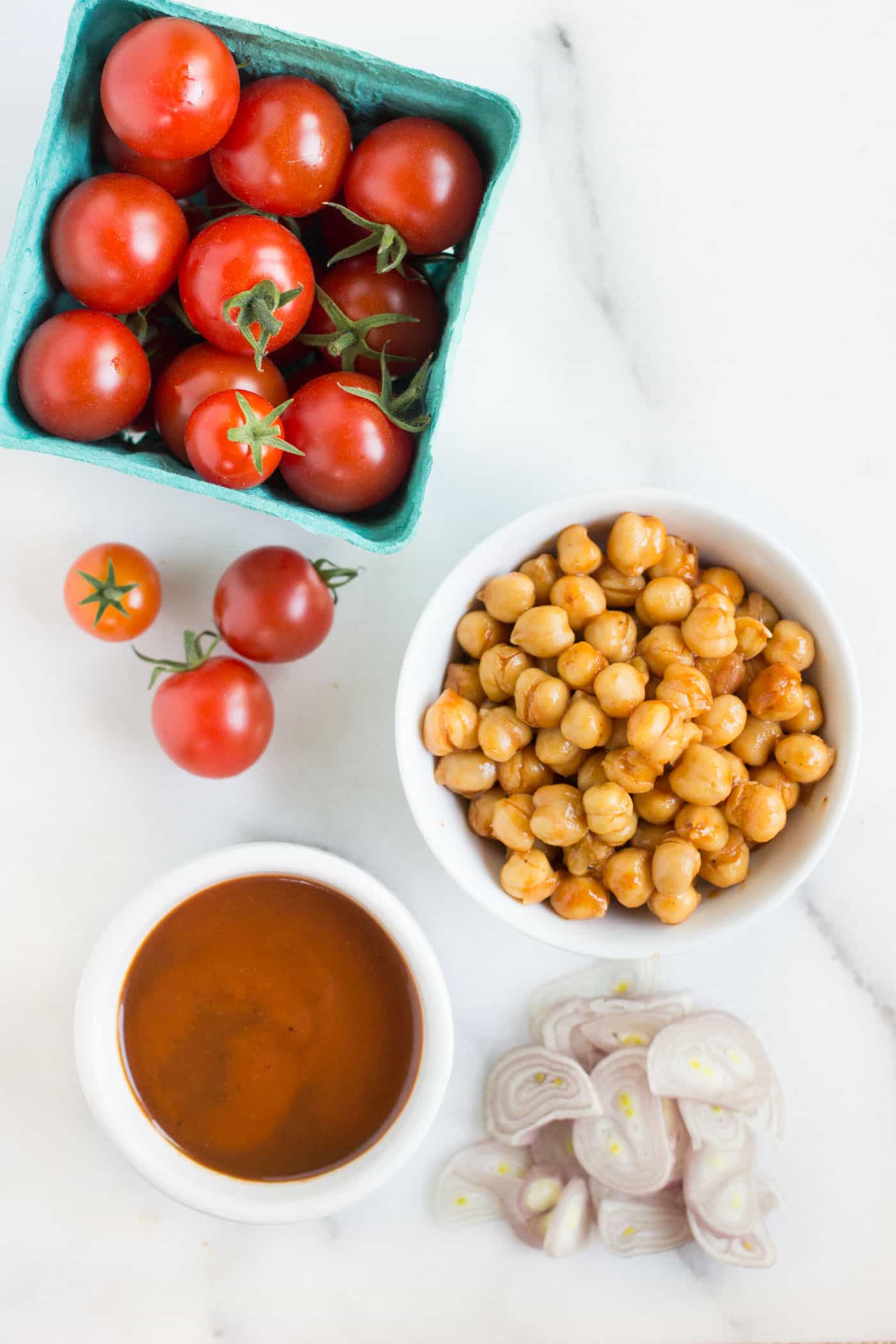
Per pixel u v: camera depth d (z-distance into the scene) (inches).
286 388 20.3
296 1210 21.3
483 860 21.5
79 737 23.4
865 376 23.4
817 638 21.1
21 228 18.9
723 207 23.1
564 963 23.5
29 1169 23.4
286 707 23.5
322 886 21.9
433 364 20.3
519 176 22.9
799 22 23.0
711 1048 23.4
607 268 23.1
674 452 23.3
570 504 21.0
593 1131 23.4
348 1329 23.4
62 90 18.8
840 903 23.6
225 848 21.4
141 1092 22.0
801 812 21.2
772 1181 23.7
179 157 19.1
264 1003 22.0
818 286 23.3
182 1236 23.4
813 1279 23.7
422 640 21.0
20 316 19.2
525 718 20.9
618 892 20.8
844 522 23.5
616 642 20.9
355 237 20.0
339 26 22.6
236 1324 23.4
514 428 23.2
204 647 23.5
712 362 23.3
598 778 20.9
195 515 23.3
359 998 22.1
